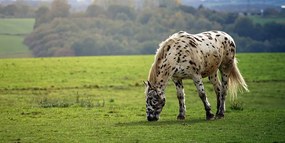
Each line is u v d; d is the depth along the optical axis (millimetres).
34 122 30312
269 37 191250
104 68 72688
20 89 53344
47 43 187125
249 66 73562
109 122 30125
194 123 29156
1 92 50969
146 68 73312
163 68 29500
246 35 193375
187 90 54812
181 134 25484
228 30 198750
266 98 50156
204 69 30641
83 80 60625
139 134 25594
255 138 24531
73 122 30266
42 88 54219
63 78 62000
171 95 51219
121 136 25125
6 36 199625
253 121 30266
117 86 57000
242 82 33094
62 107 38469
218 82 32219
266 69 70812
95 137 24984
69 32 196750
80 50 184250
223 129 27062
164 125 28344
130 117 32812
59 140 24391
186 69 29750
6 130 27344
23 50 181625
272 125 28672
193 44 29922
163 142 23641
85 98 47156
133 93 52125
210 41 31125
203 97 30484
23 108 37812
